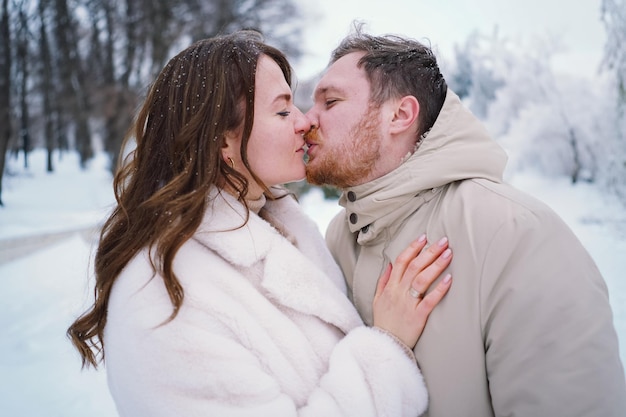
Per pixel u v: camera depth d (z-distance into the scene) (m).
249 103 1.40
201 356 1.15
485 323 1.28
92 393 3.75
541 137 17.97
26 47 22.53
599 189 13.80
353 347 1.30
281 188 1.78
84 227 13.94
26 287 7.05
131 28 21.98
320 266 1.64
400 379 1.27
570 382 1.15
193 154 1.35
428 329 1.33
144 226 1.31
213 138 1.35
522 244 1.26
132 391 1.17
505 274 1.26
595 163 16.05
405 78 1.54
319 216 12.54
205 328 1.20
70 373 4.13
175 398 1.15
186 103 1.38
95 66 23.47
